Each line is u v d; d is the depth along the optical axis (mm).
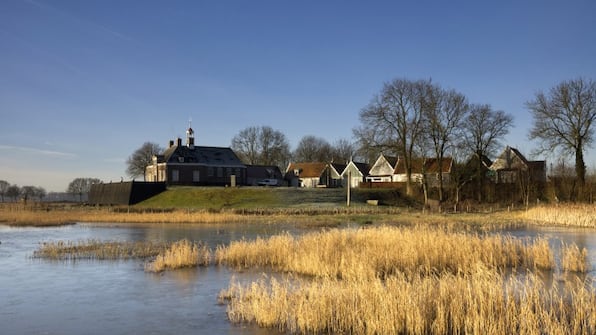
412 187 74688
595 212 44406
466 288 13844
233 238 32844
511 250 22391
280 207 61562
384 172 96688
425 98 66250
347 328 12586
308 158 140375
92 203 83188
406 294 12875
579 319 12164
